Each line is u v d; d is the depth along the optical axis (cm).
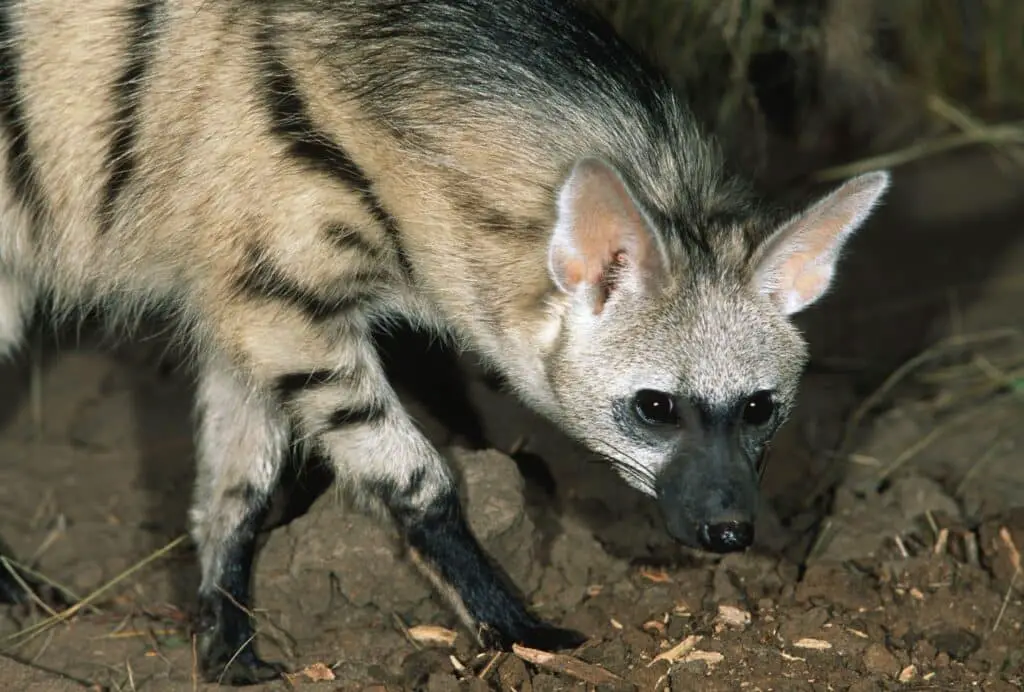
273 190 709
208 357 792
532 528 799
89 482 984
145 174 744
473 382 902
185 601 848
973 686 698
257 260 718
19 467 1001
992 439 978
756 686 695
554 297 711
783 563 844
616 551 863
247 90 713
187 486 977
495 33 719
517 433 902
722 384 685
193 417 874
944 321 1117
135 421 1052
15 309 855
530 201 704
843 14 1171
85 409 1069
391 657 761
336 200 708
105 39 744
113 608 839
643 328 689
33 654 785
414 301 760
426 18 719
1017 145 1292
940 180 1280
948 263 1184
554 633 750
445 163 706
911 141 1269
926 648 733
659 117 736
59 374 1104
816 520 899
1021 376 1024
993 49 1334
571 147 708
